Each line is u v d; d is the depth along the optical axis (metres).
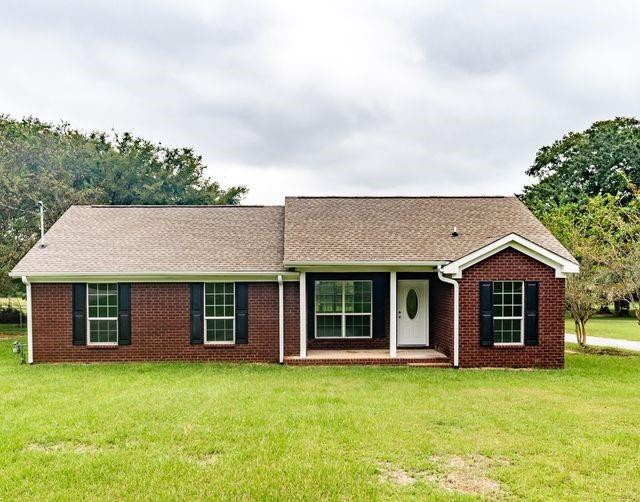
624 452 6.96
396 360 13.77
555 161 40.25
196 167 39.94
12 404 9.28
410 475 6.20
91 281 14.02
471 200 17.77
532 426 8.09
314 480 5.96
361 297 15.54
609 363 14.34
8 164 24.59
